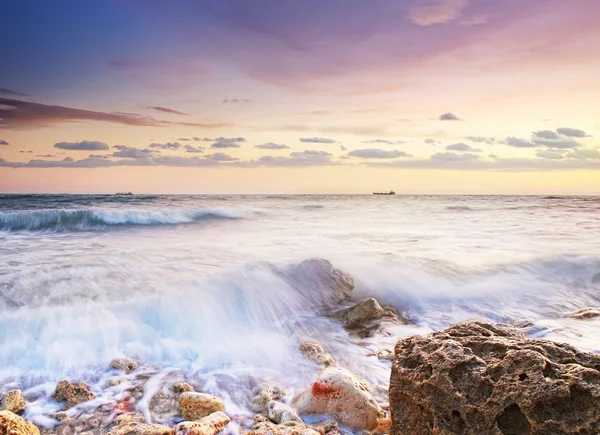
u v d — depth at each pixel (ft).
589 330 23.34
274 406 15.28
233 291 28.35
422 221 86.17
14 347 20.12
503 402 10.65
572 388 10.25
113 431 13.08
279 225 77.20
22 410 15.42
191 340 22.38
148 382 17.83
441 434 11.27
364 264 37.22
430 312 28.71
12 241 52.90
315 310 28.48
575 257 41.06
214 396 16.01
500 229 69.41
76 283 29.48
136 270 34.06
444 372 11.74
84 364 19.13
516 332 14.01
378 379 18.65
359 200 223.71
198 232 65.31
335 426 14.17
